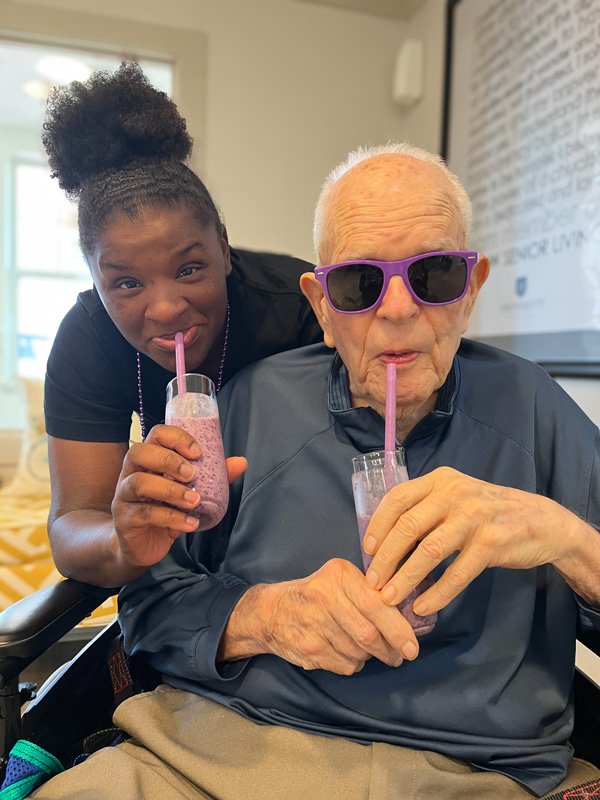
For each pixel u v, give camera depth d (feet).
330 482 3.10
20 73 11.50
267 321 4.04
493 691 2.72
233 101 9.11
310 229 9.52
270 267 4.31
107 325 3.77
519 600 2.84
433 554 2.27
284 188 9.37
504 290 7.28
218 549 3.33
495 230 7.48
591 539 2.54
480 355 3.39
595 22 5.73
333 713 2.75
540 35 6.59
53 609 2.87
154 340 3.25
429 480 2.40
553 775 2.62
